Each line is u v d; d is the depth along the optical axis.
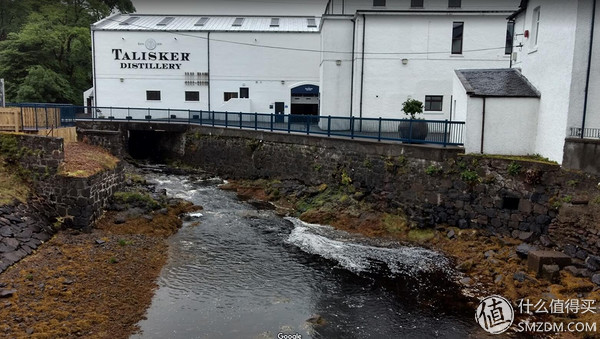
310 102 37.62
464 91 16.11
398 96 27.77
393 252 14.28
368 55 27.58
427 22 27.23
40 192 14.33
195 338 9.09
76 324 8.99
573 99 13.05
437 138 16.67
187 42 37.03
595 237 11.66
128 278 11.42
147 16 42.56
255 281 12.02
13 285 10.03
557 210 13.09
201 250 14.03
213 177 26.08
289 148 22.19
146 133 31.86
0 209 12.66
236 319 9.98
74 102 41.81
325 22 28.59
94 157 16.75
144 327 9.38
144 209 16.19
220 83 37.38
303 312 10.45
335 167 19.59
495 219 14.54
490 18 26.95
